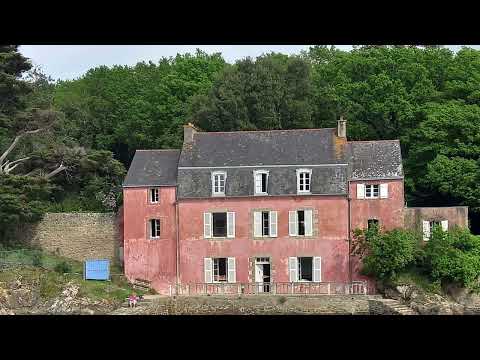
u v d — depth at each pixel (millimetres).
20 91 70250
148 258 66562
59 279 62125
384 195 64438
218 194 65938
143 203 66938
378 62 80750
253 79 81125
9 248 67875
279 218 65250
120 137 92375
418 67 77688
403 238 61938
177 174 67125
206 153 67438
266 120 79562
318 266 64625
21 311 59125
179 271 65938
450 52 81625
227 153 67250
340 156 65625
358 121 78562
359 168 65562
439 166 68875
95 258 69500
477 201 68188
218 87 82938
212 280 65750
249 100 80625
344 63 85438
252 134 68312
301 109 79938
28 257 65375
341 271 64312
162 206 66688
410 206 73750
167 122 88750
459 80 76938
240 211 65625
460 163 68750
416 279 61531
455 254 61000
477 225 70312
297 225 65125
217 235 66438
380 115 77250
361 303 59969
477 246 62344
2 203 65688
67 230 69750
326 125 80938
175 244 66312
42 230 69938
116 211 73812
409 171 73438
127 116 93438
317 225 64812
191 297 60906
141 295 63094
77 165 73250
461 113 70438
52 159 72188
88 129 93750
